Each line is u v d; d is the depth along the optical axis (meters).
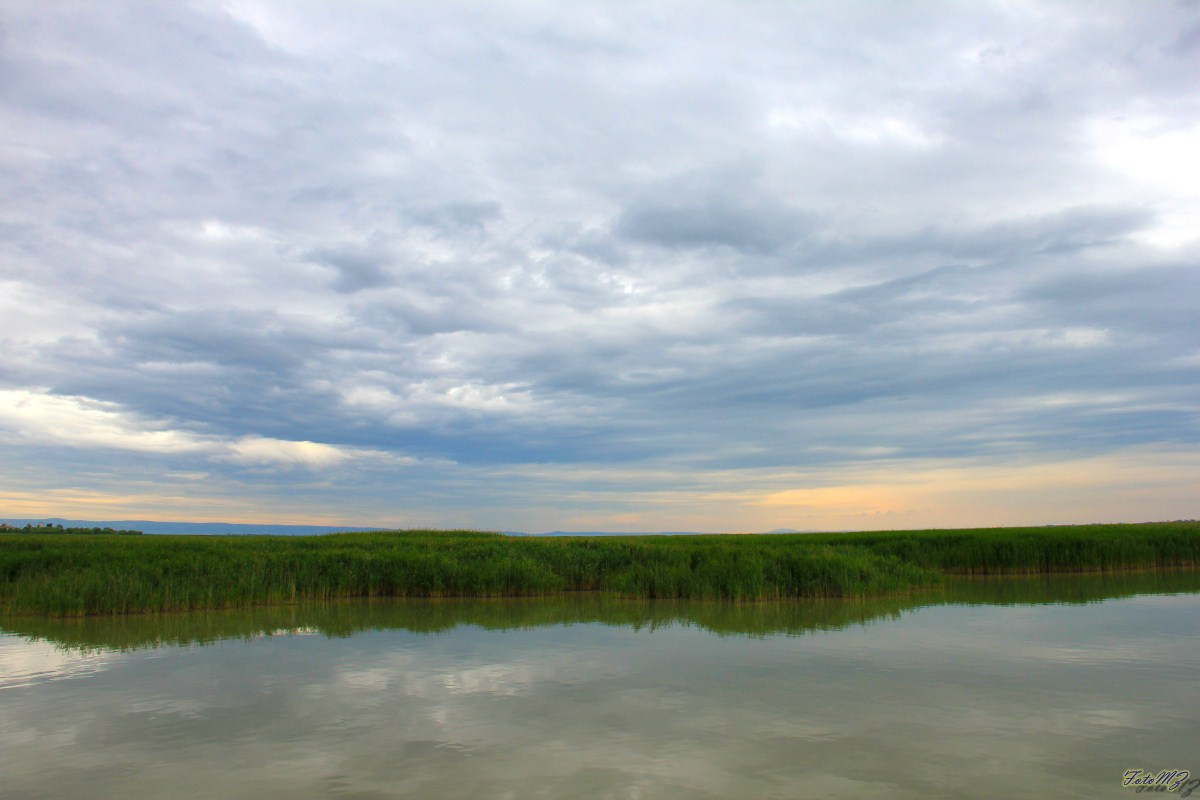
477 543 35.53
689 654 15.77
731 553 28.78
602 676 13.77
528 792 8.24
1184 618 20.62
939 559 35.03
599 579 28.05
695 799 8.03
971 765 9.08
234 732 10.49
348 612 22.50
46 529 82.88
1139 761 9.22
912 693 12.44
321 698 12.29
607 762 9.21
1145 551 37.28
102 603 21.89
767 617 21.11
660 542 40.25
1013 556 34.66
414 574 26.02
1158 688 12.73
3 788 8.46
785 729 10.51
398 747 9.82
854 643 17.00
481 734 10.34
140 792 8.34
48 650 16.58
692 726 10.66
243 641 17.64
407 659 15.39
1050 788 8.37
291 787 8.44
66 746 9.93
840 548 31.27
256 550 31.88
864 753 9.51
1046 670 14.09
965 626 19.31
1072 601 24.47
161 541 42.41
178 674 14.11
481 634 18.47
